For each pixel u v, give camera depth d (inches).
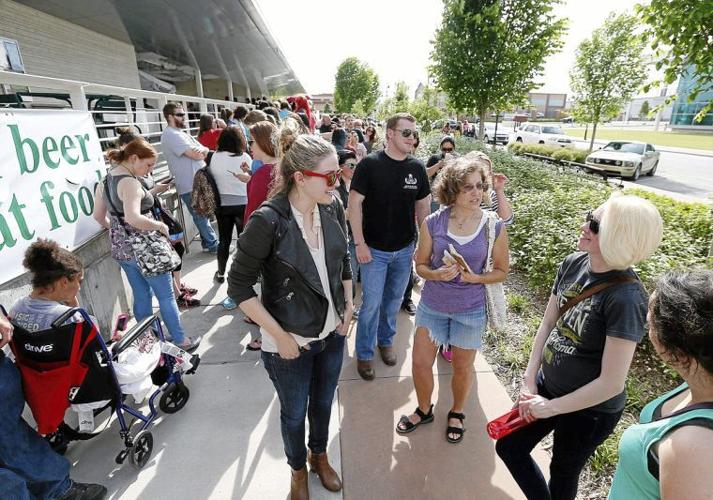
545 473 88.2
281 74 842.8
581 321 61.4
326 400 80.3
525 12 422.6
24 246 98.1
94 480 85.0
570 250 165.9
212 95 965.8
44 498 73.5
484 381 119.7
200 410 105.3
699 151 1068.5
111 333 137.9
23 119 102.7
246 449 93.4
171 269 115.3
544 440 98.5
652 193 278.5
